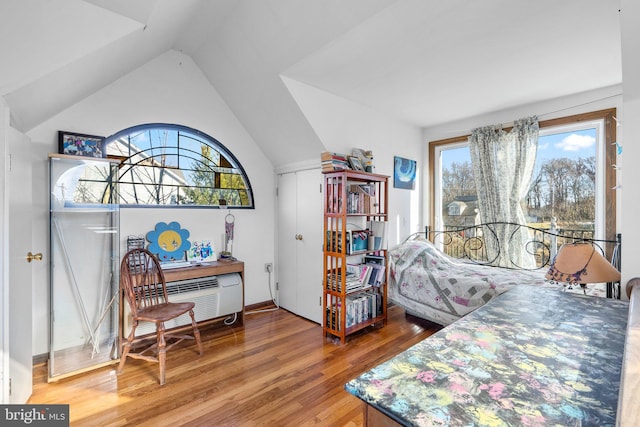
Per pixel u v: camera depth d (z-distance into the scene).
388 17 1.81
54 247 2.22
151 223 2.84
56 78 1.70
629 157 1.54
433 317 2.99
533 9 1.72
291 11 2.03
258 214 3.66
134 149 2.79
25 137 1.82
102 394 1.94
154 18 1.86
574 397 0.74
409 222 4.01
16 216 1.70
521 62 2.36
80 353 2.33
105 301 2.42
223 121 3.36
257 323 3.21
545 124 3.17
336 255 2.82
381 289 3.33
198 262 3.01
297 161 3.43
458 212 3.91
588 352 0.99
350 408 1.82
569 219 3.08
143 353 2.46
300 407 1.83
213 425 1.67
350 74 2.59
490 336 1.11
